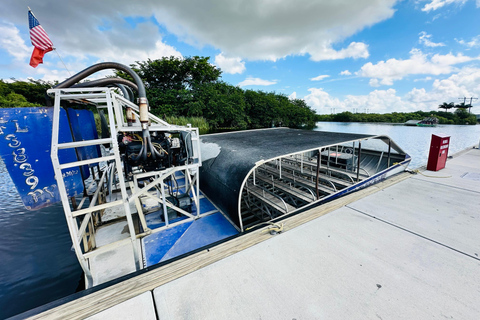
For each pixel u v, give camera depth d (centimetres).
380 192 327
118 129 302
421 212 259
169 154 333
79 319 127
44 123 235
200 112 2320
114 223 379
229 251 192
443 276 156
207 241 327
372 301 136
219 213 407
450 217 246
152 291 149
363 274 160
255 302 137
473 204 279
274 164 691
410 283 150
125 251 305
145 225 341
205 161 480
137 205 328
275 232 220
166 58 2384
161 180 333
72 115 300
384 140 545
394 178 390
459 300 135
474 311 126
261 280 156
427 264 170
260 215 441
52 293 287
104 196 424
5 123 214
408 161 565
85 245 287
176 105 2300
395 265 169
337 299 138
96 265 277
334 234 215
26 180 230
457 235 210
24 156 226
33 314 133
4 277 311
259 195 444
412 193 320
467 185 349
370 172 630
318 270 165
